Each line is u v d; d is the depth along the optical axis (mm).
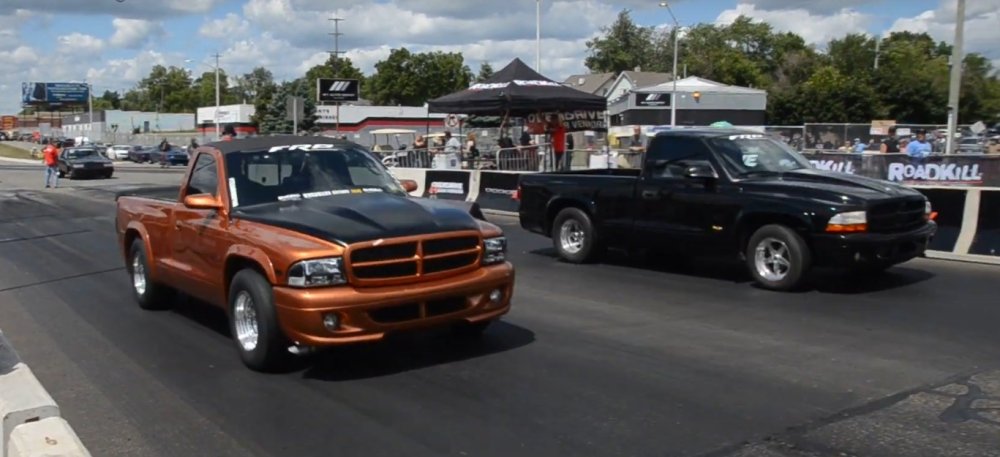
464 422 5746
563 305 9492
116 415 6117
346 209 7168
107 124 114188
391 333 6664
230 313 7324
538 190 12914
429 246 6789
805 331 8078
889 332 8008
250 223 7270
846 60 89438
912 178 22531
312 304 6414
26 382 5199
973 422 5562
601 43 113625
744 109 54438
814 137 33531
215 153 8117
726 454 5086
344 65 107062
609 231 11953
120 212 10070
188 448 5445
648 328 8312
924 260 12414
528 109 23562
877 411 5793
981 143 34719
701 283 10703
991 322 8391
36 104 173750
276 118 62219
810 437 5336
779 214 9930
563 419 5746
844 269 10945
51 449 4180
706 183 10711
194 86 168375
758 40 114812
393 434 5562
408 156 27109
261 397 6406
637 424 5621
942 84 64062
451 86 99812
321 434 5605
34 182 38906
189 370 7176
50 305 10211
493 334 8125
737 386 6387
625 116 55469
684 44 112625
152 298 9516
